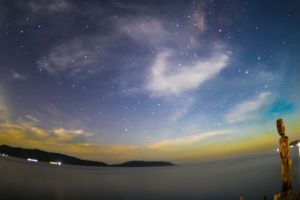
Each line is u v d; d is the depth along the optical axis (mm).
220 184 99938
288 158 13773
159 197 79750
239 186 84188
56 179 131500
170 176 187500
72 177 155625
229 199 63500
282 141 13969
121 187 109688
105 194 85500
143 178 172000
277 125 14250
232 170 175375
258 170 135750
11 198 65562
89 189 97812
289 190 13328
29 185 94125
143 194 87062
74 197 75375
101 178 165250
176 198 76375
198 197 74000
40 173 157000
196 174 191125
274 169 127312
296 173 69938
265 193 63562
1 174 122000
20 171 152250
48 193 79000
